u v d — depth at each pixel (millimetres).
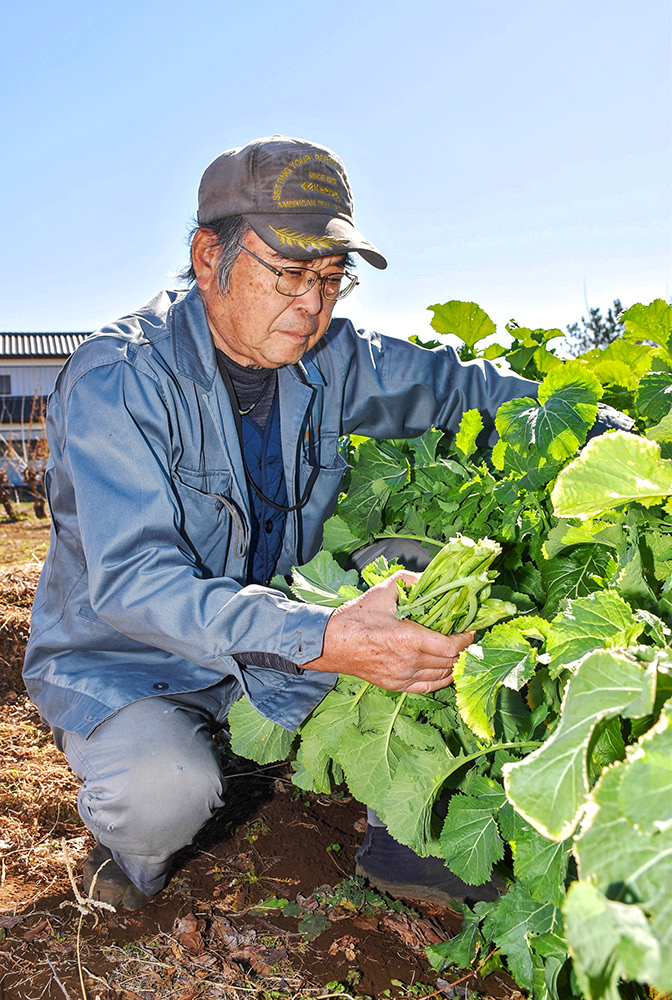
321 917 1733
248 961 1610
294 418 1888
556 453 1599
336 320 2090
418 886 1816
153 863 1659
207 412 1735
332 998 1517
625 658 903
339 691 1582
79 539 1708
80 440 1568
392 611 1387
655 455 1112
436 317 2424
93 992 1519
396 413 2066
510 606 1415
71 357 1682
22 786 2301
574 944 671
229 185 1542
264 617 1434
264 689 1528
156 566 1509
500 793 1458
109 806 1577
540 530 1730
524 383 2123
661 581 1349
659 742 765
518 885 1410
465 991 1552
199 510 1747
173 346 1706
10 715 2885
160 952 1626
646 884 701
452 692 1622
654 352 2086
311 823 2139
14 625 3441
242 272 1575
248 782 2377
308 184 1529
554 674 1105
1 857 1970
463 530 1902
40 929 1689
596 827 759
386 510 2072
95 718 1596
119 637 1706
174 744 1580
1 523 12875
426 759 1475
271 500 1949
